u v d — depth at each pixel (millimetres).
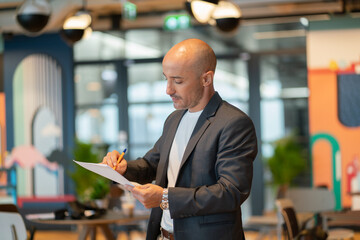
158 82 9289
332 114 8516
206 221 2285
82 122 9484
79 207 4605
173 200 2205
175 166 2465
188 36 9125
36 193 9445
